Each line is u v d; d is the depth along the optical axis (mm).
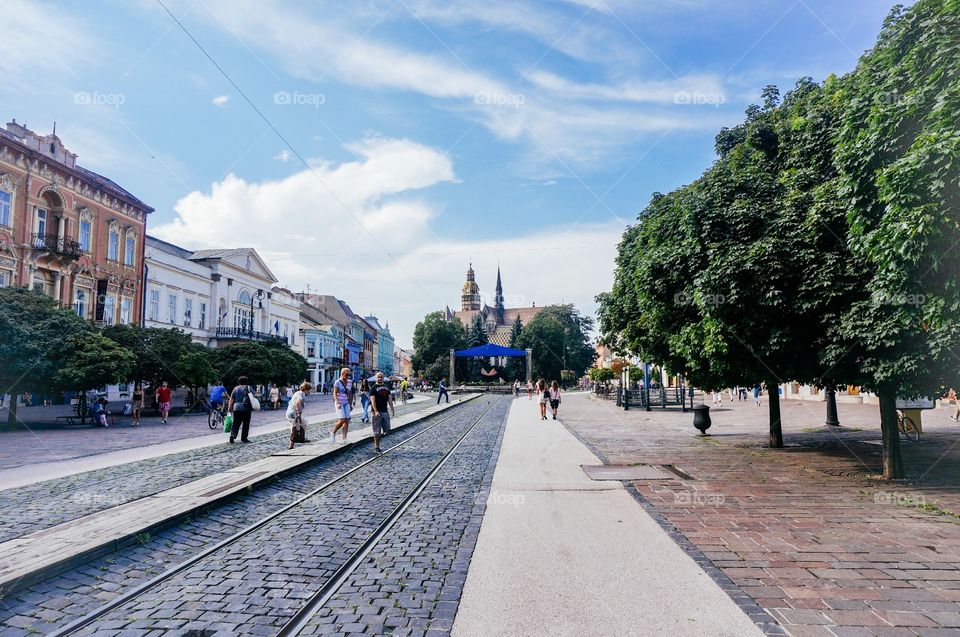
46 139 32062
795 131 12992
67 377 21438
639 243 15133
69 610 4387
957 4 7285
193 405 33219
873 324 8766
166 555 5793
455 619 4203
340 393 15617
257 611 4379
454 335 95125
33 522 6879
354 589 4840
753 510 7609
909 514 7367
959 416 22859
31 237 30641
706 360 12547
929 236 7328
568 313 92812
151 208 40562
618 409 33719
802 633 3951
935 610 4340
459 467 11602
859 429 19078
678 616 4234
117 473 10656
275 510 7848
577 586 4852
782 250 9930
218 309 51531
